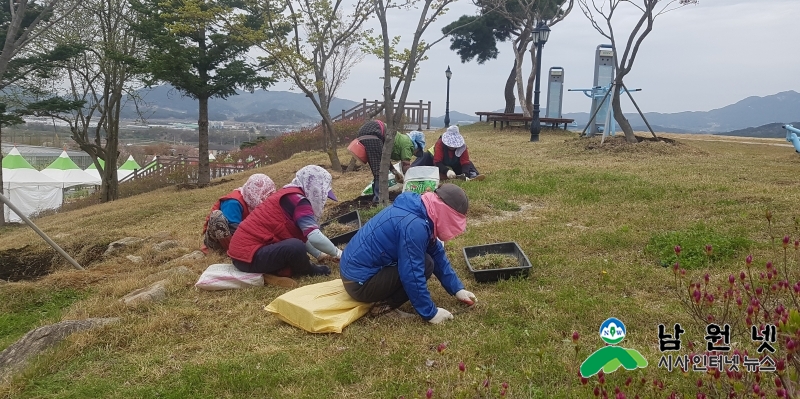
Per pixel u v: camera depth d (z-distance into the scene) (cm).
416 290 410
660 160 1142
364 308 436
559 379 333
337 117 2684
